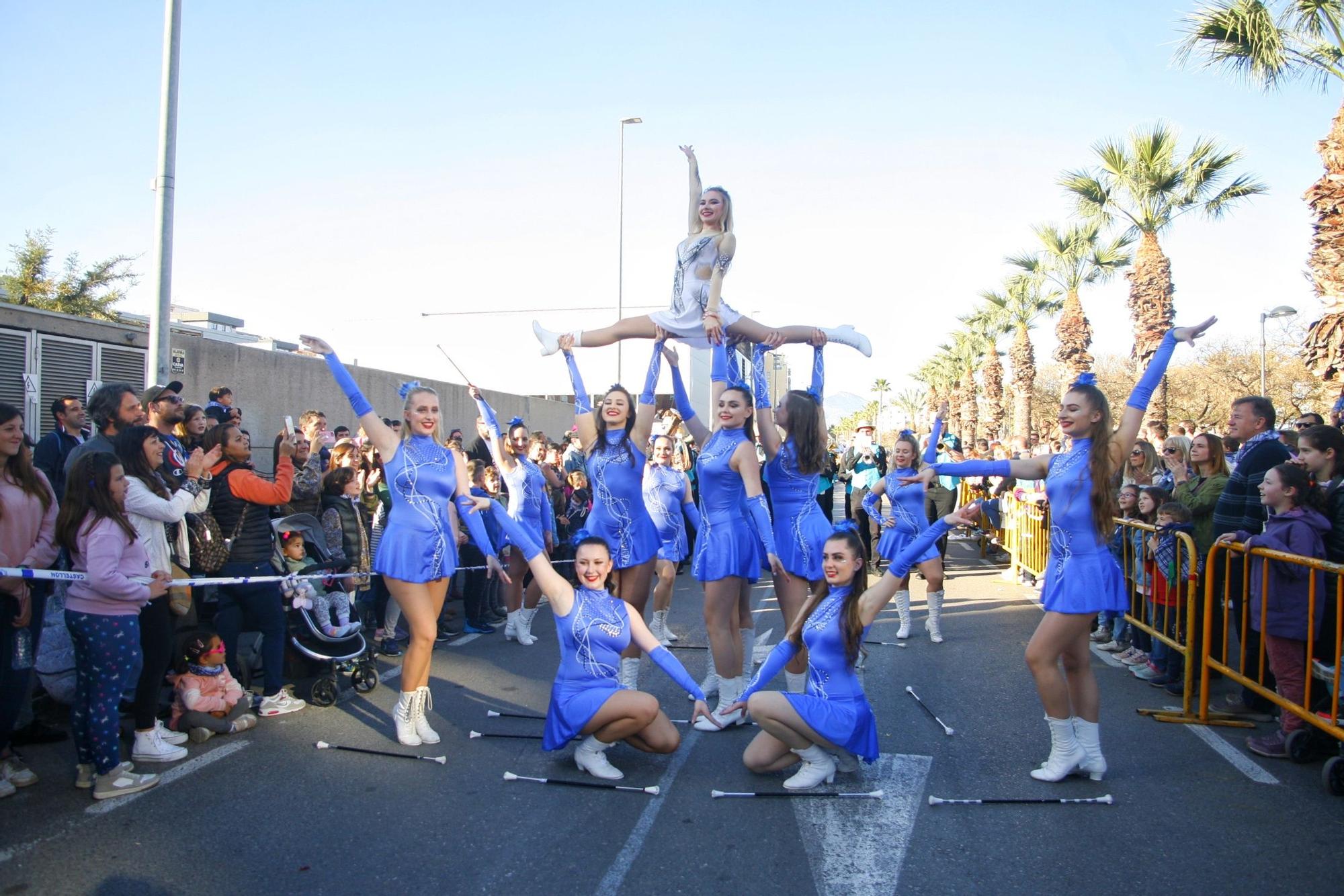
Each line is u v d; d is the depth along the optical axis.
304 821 4.14
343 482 7.16
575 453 12.50
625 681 5.92
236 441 5.88
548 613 10.18
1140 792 4.56
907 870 3.70
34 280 20.20
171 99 8.58
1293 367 35.34
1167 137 18.27
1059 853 3.85
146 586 4.44
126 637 4.38
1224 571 6.07
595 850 3.87
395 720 5.31
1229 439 10.88
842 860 3.79
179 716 5.29
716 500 5.68
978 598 11.02
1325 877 3.61
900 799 4.47
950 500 12.61
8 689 4.26
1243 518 6.06
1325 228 9.97
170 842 3.91
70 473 4.33
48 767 4.79
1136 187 18.62
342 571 6.51
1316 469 5.35
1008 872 3.68
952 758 5.09
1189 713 5.86
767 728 4.60
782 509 5.79
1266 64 11.20
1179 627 6.45
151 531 4.78
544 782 4.66
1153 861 3.77
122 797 4.39
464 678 6.88
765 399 6.14
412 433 5.33
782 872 3.67
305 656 6.20
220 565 5.65
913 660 7.66
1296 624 5.01
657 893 3.49
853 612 4.60
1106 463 4.55
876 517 8.55
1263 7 11.04
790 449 5.71
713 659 5.73
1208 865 3.73
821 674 4.69
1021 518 12.38
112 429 5.40
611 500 5.80
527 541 4.91
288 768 4.85
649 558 5.87
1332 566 4.48
